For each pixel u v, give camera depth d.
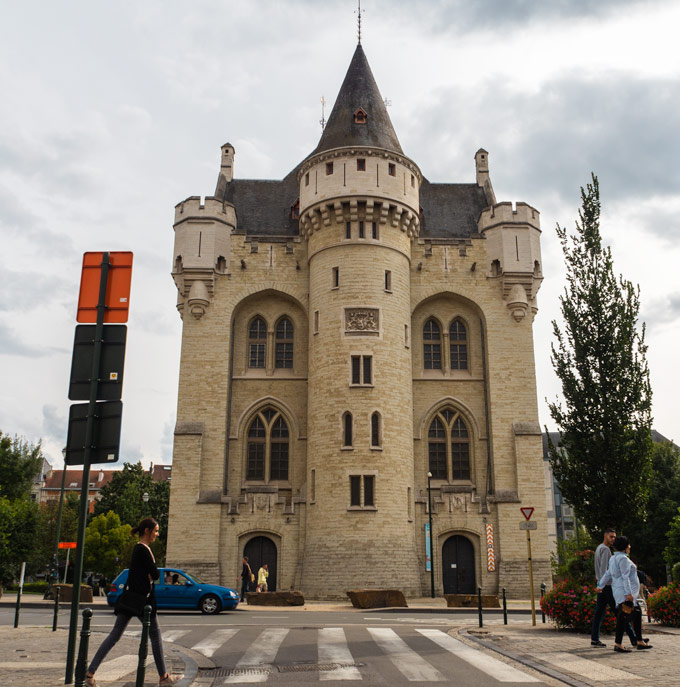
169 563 38.38
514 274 43.22
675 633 16.59
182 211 43.97
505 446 41.19
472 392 42.72
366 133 43.50
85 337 11.34
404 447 39.22
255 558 39.53
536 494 40.31
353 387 38.91
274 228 46.81
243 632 18.38
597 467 23.64
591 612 17.05
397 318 40.78
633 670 11.33
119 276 11.54
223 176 49.62
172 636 17.55
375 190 41.31
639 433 23.64
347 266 40.78
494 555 39.66
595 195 25.58
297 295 43.19
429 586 39.06
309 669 12.23
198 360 41.59
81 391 11.08
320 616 24.66
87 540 60.03
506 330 43.00
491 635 16.62
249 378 42.31
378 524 37.12
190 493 39.31
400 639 16.30
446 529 39.84
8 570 51.44
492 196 49.22
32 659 13.35
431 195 49.91
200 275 42.50
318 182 42.19
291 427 41.69
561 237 25.73
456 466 41.84
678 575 22.02
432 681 10.82
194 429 40.28
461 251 44.12
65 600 32.78
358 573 36.22
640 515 23.42
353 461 37.91
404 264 42.31
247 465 41.44
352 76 46.44
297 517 39.56
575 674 11.03
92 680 9.66
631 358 24.09
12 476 60.06
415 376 42.69
